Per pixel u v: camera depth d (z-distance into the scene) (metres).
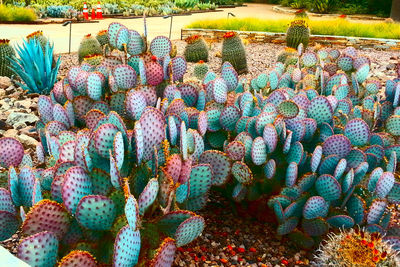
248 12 31.14
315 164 3.19
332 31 16.72
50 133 3.58
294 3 33.62
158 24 20.83
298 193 3.21
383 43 14.97
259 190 3.46
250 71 10.79
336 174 3.14
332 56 6.36
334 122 4.05
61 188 2.46
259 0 42.03
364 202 3.14
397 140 4.32
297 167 3.28
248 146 3.33
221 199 3.98
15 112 6.34
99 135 2.55
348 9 30.97
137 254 2.34
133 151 2.69
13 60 8.62
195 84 4.41
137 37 4.30
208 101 4.08
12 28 17.50
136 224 2.27
